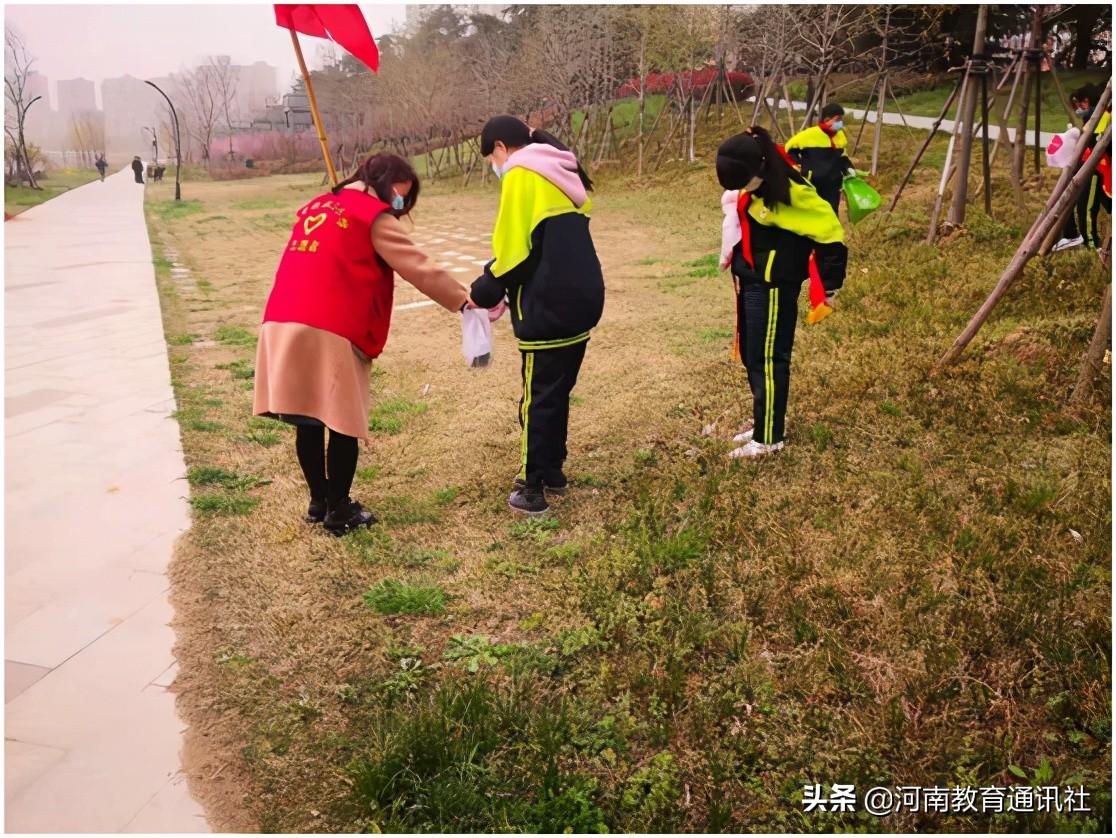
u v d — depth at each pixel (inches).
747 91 1039.0
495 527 152.3
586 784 93.6
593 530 148.7
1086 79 744.3
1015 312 233.3
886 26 599.2
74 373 254.1
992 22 763.4
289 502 163.6
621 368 237.3
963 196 341.1
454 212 784.9
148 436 199.3
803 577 127.0
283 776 96.0
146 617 126.1
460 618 124.8
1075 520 135.3
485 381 237.6
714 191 681.0
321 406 140.5
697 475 164.7
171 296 391.2
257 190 1407.5
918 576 124.3
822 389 198.5
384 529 152.2
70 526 154.5
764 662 111.2
